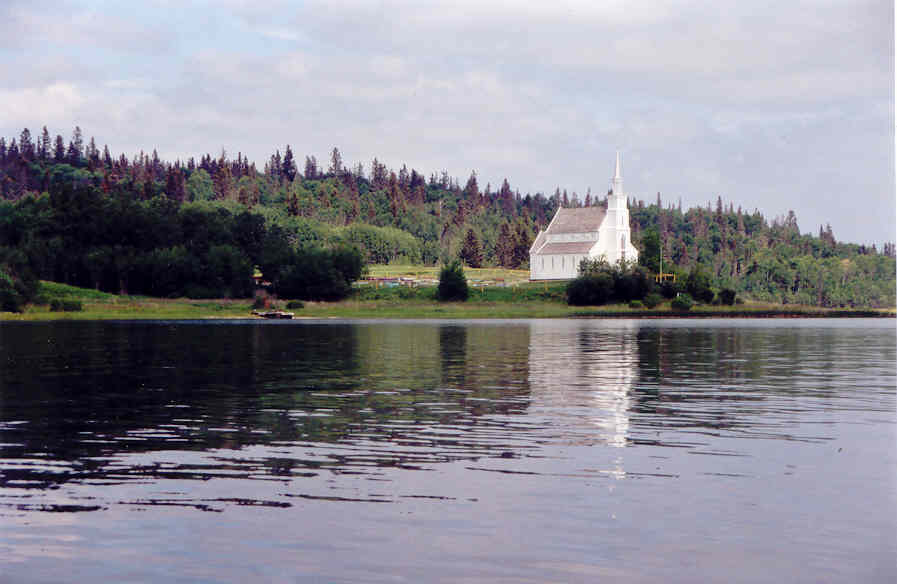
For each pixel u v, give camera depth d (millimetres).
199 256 184375
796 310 161375
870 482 19188
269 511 16875
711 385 37406
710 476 19672
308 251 175000
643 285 168875
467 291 169250
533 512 16828
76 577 13656
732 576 13727
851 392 34938
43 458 21469
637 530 15805
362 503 17422
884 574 13789
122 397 32906
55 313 134250
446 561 14273
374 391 35000
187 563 14203
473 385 37188
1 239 195250
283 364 47688
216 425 26312
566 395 33750
